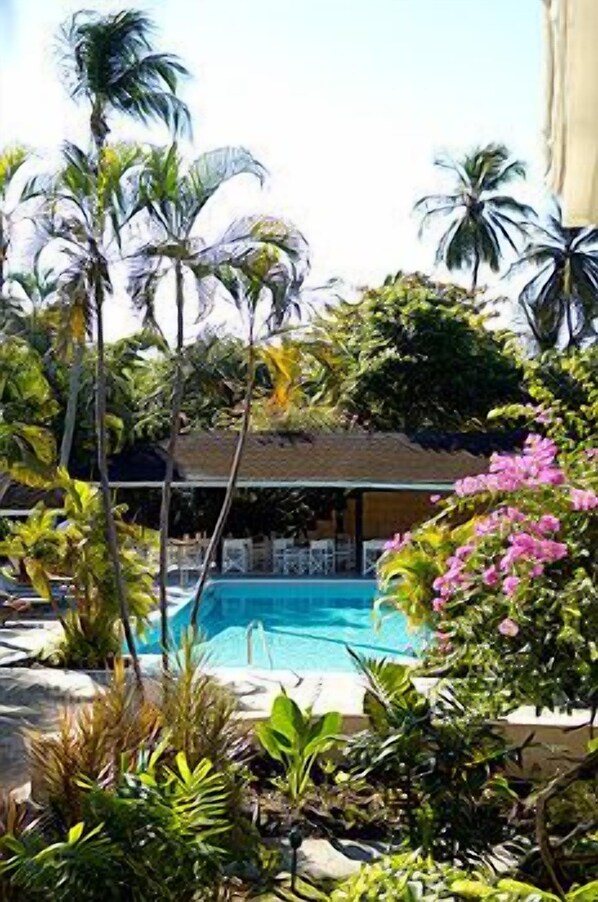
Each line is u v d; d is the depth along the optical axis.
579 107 3.35
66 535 13.34
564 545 5.03
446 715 5.09
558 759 5.87
